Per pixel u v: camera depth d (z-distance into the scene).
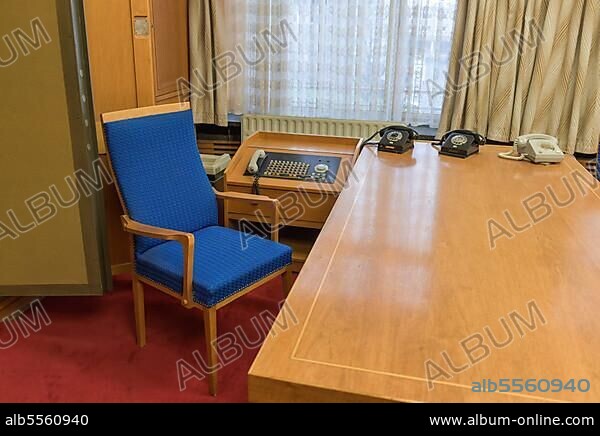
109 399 2.06
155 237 2.06
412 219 1.85
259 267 2.18
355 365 1.10
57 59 2.06
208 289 1.99
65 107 2.12
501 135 3.13
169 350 2.37
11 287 2.37
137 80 2.65
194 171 2.46
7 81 2.08
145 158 2.26
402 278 1.45
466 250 1.63
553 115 3.08
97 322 2.56
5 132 2.14
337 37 3.26
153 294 2.82
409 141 2.69
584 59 2.93
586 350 1.16
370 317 1.27
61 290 2.39
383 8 3.16
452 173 2.35
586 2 2.87
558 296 1.37
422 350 1.15
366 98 3.37
